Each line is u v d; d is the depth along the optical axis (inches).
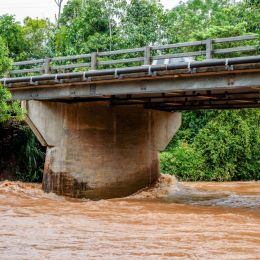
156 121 1098.1
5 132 1202.0
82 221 638.5
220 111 1521.9
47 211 717.3
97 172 978.7
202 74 755.4
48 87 914.7
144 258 454.9
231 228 610.9
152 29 1567.4
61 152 944.3
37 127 929.5
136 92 829.2
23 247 483.5
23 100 941.8
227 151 1492.4
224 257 462.6
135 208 790.5
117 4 1566.2
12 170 1213.1
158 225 624.4
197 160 1480.1
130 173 1037.8
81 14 1583.4
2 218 634.8
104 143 992.9
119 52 843.4
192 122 1641.2
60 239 522.0
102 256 458.6
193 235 560.1
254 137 1535.4
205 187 1227.2
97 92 868.6
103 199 974.4
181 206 843.4
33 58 1700.3
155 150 1098.1
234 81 739.4
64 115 951.0
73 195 946.1
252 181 1482.5
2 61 961.5
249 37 718.5
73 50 1523.1
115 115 1015.0
